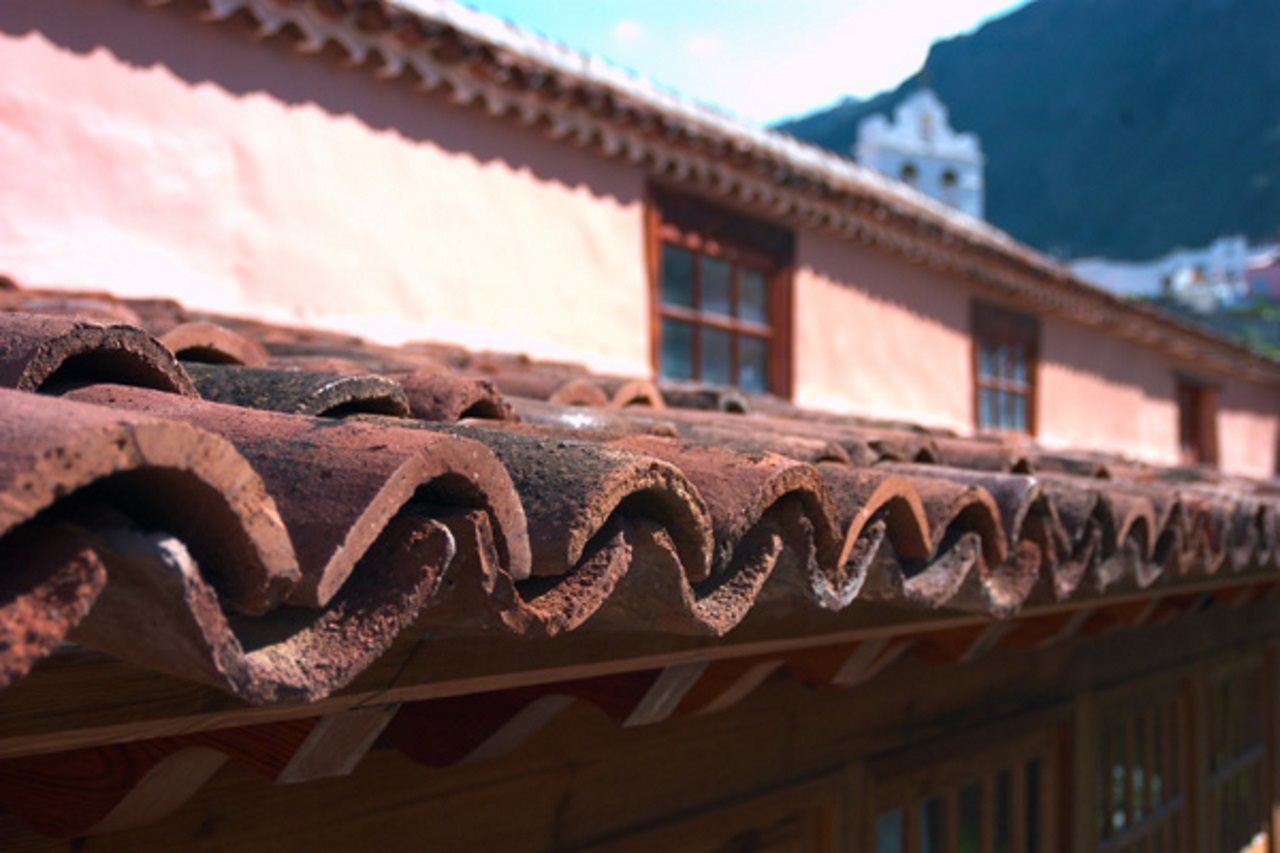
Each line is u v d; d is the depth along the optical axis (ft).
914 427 16.57
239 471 2.69
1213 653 19.52
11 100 14.10
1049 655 14.12
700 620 4.02
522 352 19.51
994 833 12.72
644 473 3.81
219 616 2.65
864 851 10.19
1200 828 18.04
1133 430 42.63
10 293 11.99
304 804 5.59
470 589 3.39
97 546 2.55
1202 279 212.84
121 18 15.14
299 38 16.48
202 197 15.88
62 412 2.53
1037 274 32.81
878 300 29.22
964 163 104.32
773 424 9.49
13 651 2.32
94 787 4.46
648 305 22.45
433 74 18.04
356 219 17.69
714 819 8.35
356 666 2.99
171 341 6.86
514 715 5.79
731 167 22.77
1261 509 11.03
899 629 7.22
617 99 20.06
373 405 5.27
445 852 6.31
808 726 9.59
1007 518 6.47
